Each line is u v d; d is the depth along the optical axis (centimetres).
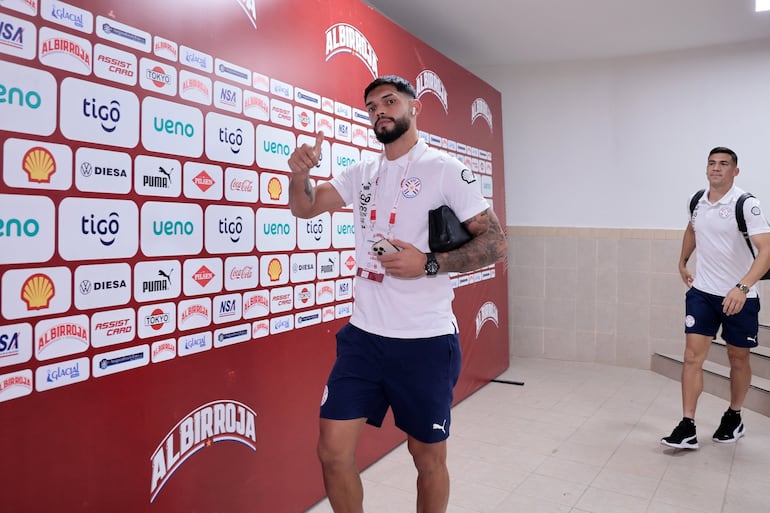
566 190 569
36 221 149
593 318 558
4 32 141
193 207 197
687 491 281
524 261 583
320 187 212
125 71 172
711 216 336
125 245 173
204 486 205
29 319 148
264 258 231
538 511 258
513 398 442
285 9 243
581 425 379
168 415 190
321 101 267
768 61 496
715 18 443
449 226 175
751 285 312
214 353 208
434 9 427
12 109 143
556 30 472
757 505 267
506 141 591
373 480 288
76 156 158
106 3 166
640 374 519
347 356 190
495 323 508
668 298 530
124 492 175
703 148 521
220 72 207
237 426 219
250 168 222
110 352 170
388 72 334
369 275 189
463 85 449
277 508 240
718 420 391
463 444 342
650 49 521
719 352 489
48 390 153
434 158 187
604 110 553
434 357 186
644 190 541
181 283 193
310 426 261
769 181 500
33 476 151
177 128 190
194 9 196
